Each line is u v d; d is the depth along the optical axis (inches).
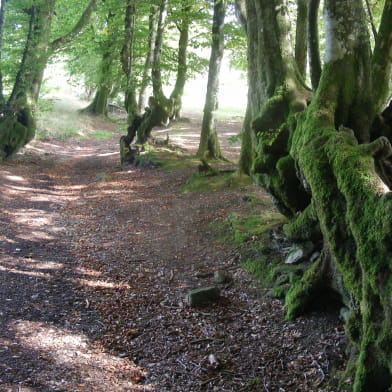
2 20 754.8
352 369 192.9
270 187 309.9
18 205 529.3
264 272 310.5
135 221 475.5
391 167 205.3
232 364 222.8
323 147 211.9
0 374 198.7
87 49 991.6
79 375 206.8
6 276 323.0
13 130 769.6
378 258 170.9
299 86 323.9
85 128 1185.4
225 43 735.7
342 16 239.6
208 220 439.2
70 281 324.8
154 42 791.7
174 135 969.5
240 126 1172.5
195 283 320.8
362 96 243.1
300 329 241.8
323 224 209.8
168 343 244.4
